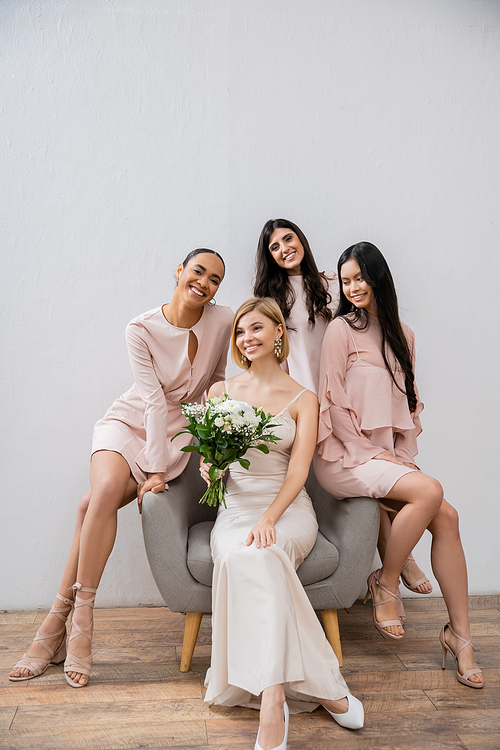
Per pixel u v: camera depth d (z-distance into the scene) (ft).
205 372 8.71
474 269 10.41
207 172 10.00
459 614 7.63
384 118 10.24
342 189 10.19
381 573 8.00
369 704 6.97
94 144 9.84
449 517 7.70
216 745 6.16
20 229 9.73
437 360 10.40
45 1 9.75
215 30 9.97
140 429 8.54
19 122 9.73
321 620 9.39
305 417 7.88
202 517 8.84
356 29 10.19
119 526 9.86
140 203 9.92
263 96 10.05
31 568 9.78
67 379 9.84
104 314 9.88
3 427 9.73
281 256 9.02
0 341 9.71
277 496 7.34
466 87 10.39
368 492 7.80
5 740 6.20
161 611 9.74
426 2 10.31
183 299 8.28
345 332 8.47
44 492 9.80
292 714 6.84
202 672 7.70
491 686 7.36
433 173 10.33
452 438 10.43
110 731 6.38
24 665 7.55
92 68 9.84
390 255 10.29
